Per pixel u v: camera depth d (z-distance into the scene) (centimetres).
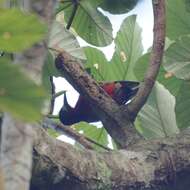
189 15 760
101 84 771
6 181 240
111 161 511
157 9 629
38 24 239
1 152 250
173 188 541
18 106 229
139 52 796
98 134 830
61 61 609
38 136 456
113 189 498
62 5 744
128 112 617
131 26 789
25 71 257
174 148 554
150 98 750
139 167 524
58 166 462
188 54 678
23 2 277
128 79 802
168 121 746
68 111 715
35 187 459
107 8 770
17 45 242
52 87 696
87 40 786
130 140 601
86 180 480
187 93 724
